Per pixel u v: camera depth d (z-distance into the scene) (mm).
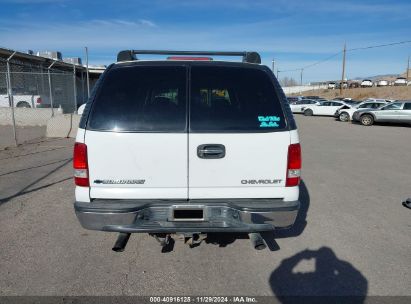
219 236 4035
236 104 3021
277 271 3318
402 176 7289
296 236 4109
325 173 7492
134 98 2963
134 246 3779
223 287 3037
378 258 3600
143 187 2965
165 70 3080
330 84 78562
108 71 3072
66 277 3137
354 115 22250
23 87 21203
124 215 2908
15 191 5613
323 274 3273
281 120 3016
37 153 9062
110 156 2912
